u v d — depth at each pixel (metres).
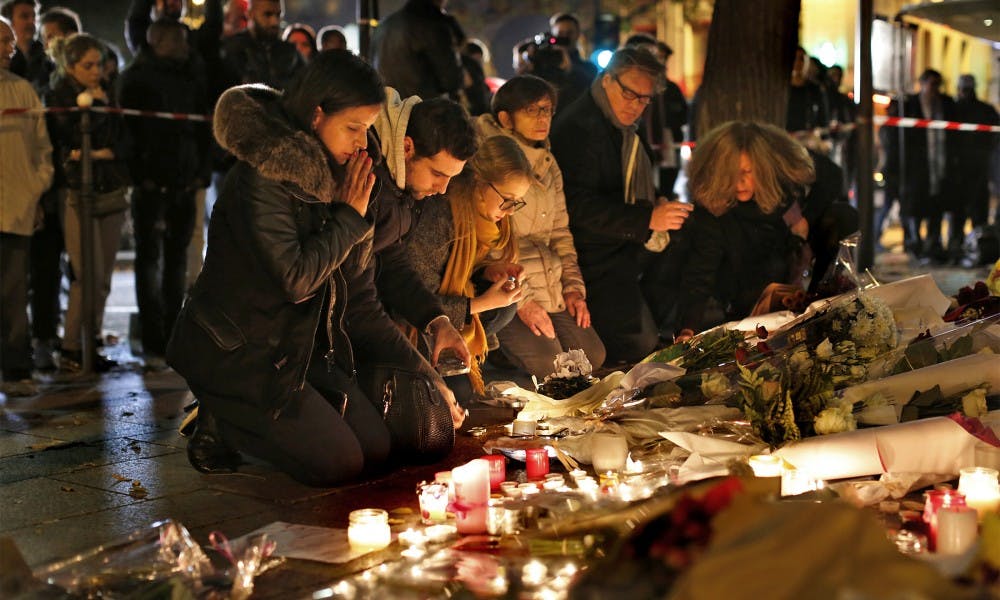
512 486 4.52
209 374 4.73
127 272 14.80
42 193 7.93
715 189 7.54
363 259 5.05
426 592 3.38
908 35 17.50
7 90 7.73
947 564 2.97
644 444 5.09
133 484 4.96
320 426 4.74
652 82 7.47
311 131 4.65
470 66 11.61
